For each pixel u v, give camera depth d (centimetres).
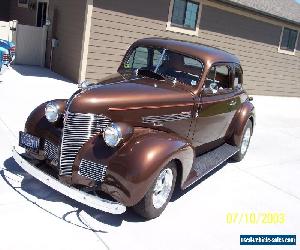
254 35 1758
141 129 458
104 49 1234
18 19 1855
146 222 452
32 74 1244
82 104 427
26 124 484
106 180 409
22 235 384
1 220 402
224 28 1605
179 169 476
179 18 1421
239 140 707
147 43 589
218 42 1603
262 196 594
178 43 584
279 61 1953
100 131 439
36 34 1395
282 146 948
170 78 552
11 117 750
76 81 1215
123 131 412
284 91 2066
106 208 388
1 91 944
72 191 395
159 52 574
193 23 1477
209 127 607
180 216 482
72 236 397
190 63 559
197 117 559
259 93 1925
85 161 418
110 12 1214
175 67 560
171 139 450
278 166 768
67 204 456
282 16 1808
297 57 2062
